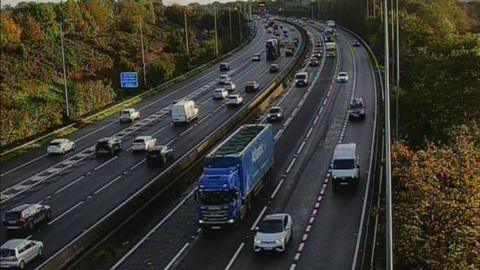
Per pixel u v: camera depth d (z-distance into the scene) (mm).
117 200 50781
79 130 80375
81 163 64062
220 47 152250
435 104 58250
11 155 68312
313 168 56406
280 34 192250
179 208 47969
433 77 62188
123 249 40219
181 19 184875
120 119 83875
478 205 30188
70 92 88562
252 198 47688
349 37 174000
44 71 99438
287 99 92125
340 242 39219
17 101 84312
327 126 72875
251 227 42906
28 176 60406
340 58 132750
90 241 39906
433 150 39750
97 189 54344
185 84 112625
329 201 47312
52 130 78000
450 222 29734
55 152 68062
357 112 74812
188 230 43094
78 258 37625
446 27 143250
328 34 179250
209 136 67500
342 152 51750
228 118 81188
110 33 134875
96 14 135375
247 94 98188
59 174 60406
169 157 62406
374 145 62125
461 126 49719
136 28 145250
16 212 44375
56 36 115562
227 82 108500
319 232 41156
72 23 124188
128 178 57125
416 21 125688
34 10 117500
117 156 66000
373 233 37750
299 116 79625
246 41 174625
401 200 34094
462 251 28594
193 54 139875
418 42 115062
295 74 115938
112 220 42531
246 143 47250
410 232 29641
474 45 90438
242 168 44219
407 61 94312
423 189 32531
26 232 44250
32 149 71062
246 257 37875
